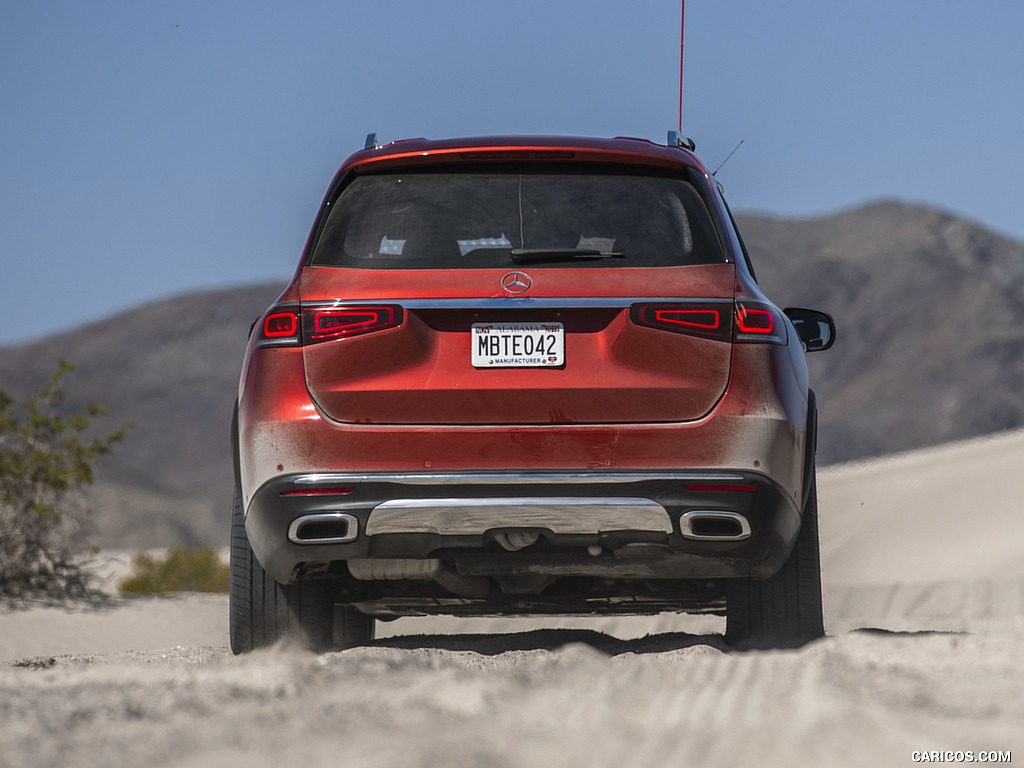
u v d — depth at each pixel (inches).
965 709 388.8
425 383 525.0
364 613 684.7
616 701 407.2
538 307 526.3
